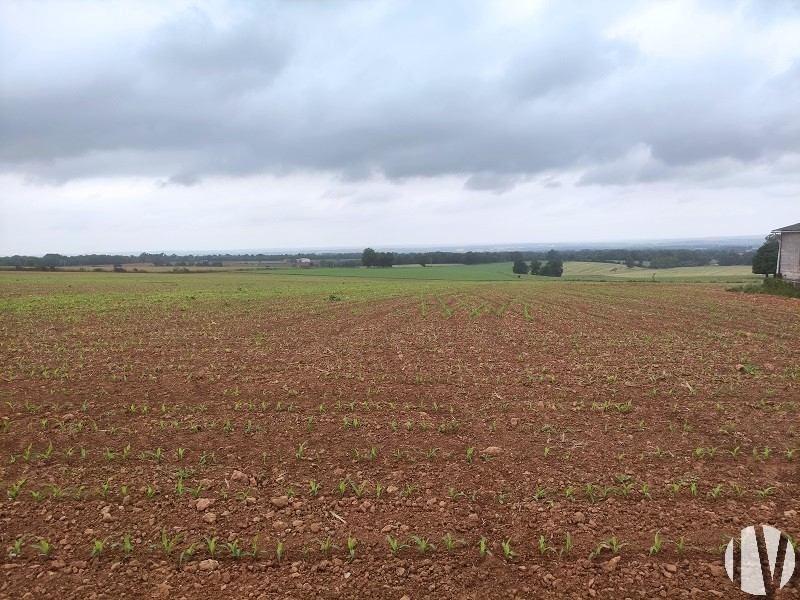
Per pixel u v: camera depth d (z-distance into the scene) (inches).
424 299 1228.5
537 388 396.8
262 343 604.4
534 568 179.5
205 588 170.6
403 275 3447.3
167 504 222.1
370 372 452.1
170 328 724.7
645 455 271.0
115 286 1781.5
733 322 771.4
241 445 286.7
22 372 446.0
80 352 537.0
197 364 484.4
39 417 328.8
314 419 328.2
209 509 218.5
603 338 629.0
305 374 444.8
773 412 335.6
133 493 231.3
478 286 1935.3
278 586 171.5
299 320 822.5
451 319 837.8
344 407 351.9
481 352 544.4
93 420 324.2
